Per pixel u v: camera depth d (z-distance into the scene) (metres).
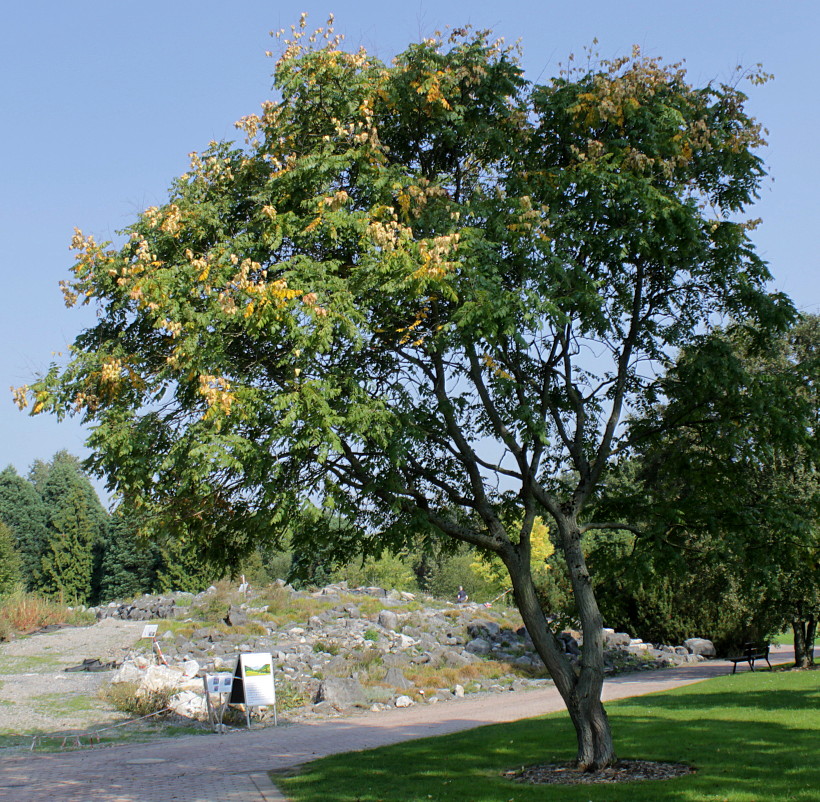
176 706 20.03
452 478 12.57
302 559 11.44
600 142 11.22
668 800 8.13
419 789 9.81
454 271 9.65
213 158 11.74
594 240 10.98
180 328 9.35
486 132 11.52
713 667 27.72
